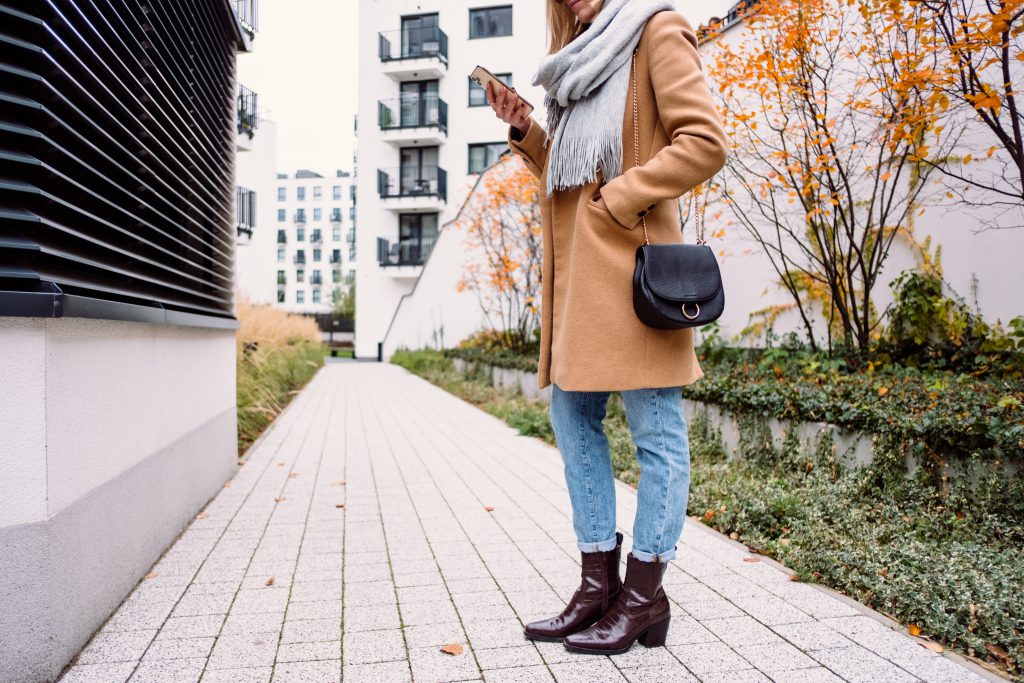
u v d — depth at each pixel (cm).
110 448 220
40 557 171
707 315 172
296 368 1215
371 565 266
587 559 198
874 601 220
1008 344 394
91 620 201
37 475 171
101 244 221
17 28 179
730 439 440
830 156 464
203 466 359
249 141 1981
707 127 166
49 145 186
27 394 169
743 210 601
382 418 751
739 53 573
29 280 169
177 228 324
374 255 2480
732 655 186
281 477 436
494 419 739
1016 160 335
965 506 276
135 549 244
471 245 1302
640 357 177
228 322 397
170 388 295
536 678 174
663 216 185
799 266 518
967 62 339
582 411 198
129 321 229
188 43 344
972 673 175
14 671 168
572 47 182
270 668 181
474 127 2361
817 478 338
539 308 1042
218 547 290
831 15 458
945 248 448
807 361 493
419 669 179
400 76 2386
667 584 241
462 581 248
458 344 1630
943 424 288
